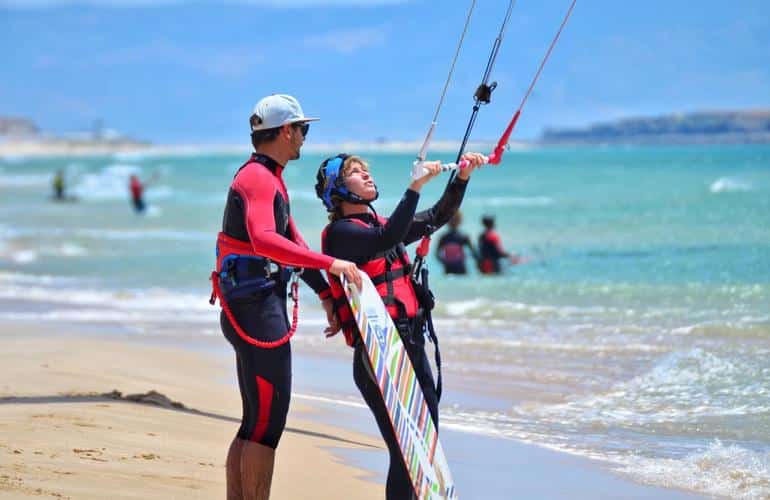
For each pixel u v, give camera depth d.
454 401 30.48
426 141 16.78
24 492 17.34
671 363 33.41
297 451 24.22
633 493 20.88
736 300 45.03
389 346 16.09
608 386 31.38
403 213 16.42
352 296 15.92
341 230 16.81
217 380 33.84
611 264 59.91
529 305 47.66
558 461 23.66
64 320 49.16
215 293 16.92
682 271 54.56
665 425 26.70
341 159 17.20
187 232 102.06
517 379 33.06
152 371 34.72
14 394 27.92
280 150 16.86
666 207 93.38
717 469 22.31
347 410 29.66
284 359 16.67
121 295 58.06
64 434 22.64
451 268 61.94
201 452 22.27
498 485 21.69
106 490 18.19
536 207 108.56
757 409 27.72
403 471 16.66
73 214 132.12
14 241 93.12
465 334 41.28
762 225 72.25
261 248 16.02
